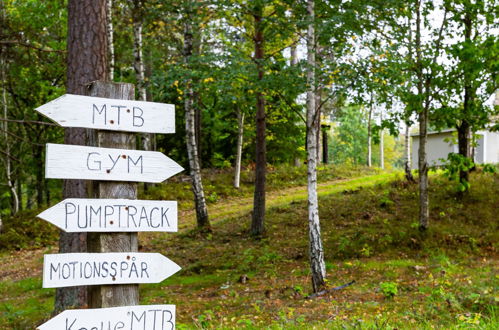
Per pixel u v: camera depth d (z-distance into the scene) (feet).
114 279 12.05
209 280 45.98
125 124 12.64
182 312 34.78
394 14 46.83
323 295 36.70
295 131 101.50
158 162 12.90
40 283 48.29
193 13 52.08
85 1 28.48
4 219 78.02
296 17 47.16
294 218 66.90
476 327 19.75
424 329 22.39
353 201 69.62
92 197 12.51
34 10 77.30
